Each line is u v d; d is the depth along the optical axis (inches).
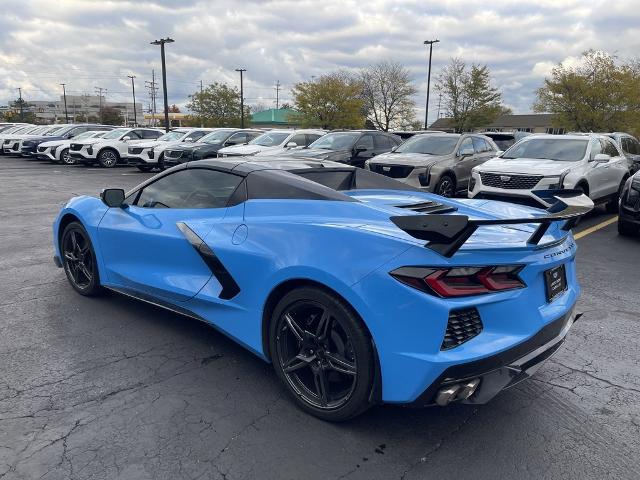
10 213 370.3
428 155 432.8
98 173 733.9
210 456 97.1
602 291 207.3
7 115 3782.0
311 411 110.6
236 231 125.0
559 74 1201.4
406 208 126.9
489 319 95.8
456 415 113.7
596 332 162.9
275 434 104.6
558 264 109.1
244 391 121.0
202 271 134.6
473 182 376.5
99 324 158.4
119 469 92.7
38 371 128.0
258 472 93.2
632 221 313.0
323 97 1583.4
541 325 103.3
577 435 107.3
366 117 1846.7
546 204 123.3
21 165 869.8
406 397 95.0
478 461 98.1
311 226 109.7
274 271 111.7
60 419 107.5
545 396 122.9
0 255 241.3
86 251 177.9
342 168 153.9
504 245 99.0
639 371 136.9
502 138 647.8
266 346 119.6
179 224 140.6
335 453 99.3
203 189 143.6
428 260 92.0
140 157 740.7
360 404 101.3
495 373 96.6
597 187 379.9
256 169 136.6
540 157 390.6
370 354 98.2
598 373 135.4
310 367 109.9
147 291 151.9
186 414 110.8
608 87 1150.3
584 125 1189.1
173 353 140.0
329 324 105.1
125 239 156.9
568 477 94.2
